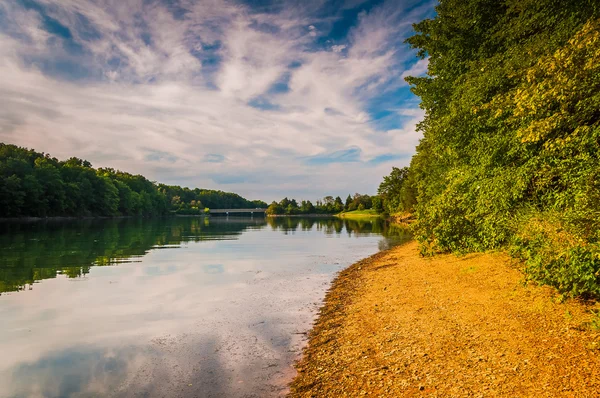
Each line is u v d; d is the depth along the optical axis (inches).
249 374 272.1
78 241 1396.4
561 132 344.5
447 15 675.4
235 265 816.3
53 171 3949.3
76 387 255.4
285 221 4702.3
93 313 438.6
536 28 458.9
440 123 641.6
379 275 624.1
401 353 281.6
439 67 710.5
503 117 465.1
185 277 670.5
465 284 450.6
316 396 234.1
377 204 5511.8
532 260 341.4
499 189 441.7
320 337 343.9
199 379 265.3
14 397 241.9
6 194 3230.8
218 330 373.7
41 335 362.3
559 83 297.1
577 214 301.0
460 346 275.7
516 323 296.8
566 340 248.8
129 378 268.4
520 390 202.2
